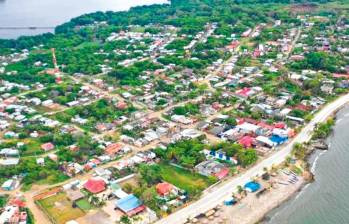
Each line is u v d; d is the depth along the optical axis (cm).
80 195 19750
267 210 18625
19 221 17962
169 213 18325
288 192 19875
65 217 18262
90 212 18588
